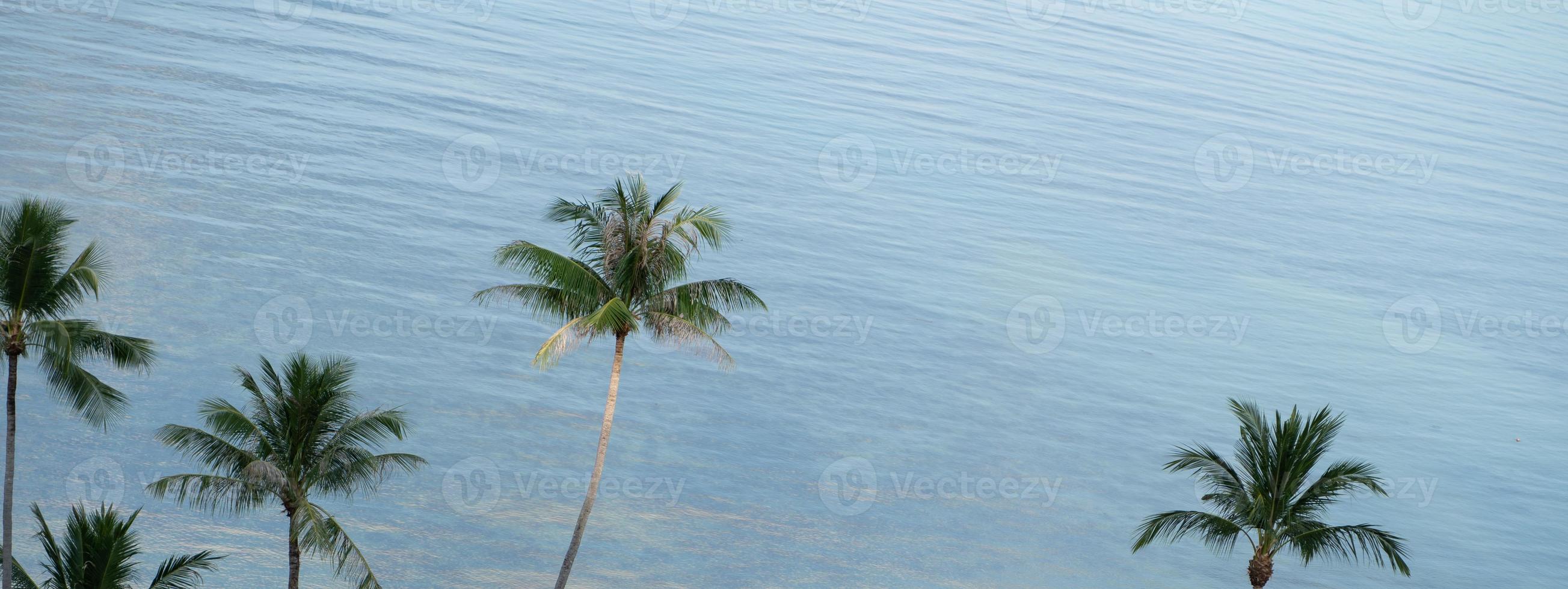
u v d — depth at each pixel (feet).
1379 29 536.42
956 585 150.71
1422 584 161.99
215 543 133.08
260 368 177.88
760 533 156.97
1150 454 192.13
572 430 176.14
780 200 281.13
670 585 142.41
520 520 151.02
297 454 94.48
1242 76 435.12
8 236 92.99
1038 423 198.39
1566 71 503.20
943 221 283.59
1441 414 217.97
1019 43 437.99
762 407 191.72
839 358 212.23
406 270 220.23
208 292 198.80
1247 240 297.33
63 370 96.43
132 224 216.74
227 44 318.45
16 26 306.35
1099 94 392.68
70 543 84.53
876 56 399.24
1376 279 283.38
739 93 348.38
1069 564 158.51
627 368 196.34
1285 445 104.63
